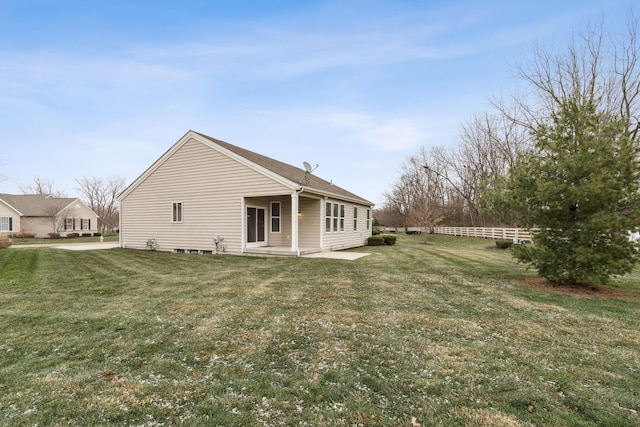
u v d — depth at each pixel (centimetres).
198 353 333
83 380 277
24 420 222
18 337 372
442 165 3644
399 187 4566
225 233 1262
